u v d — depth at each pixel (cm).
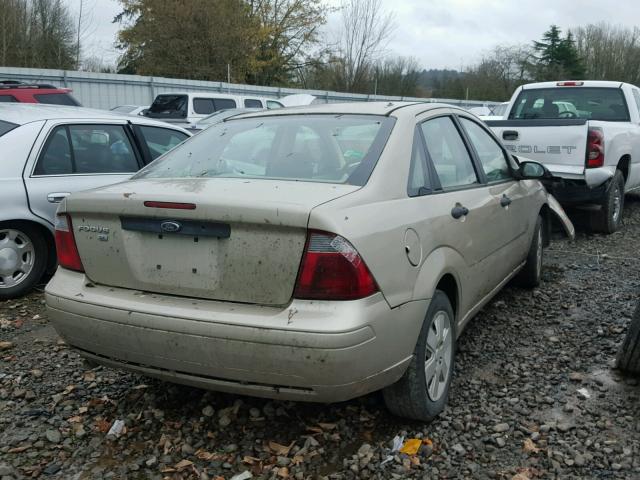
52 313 304
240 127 373
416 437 309
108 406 344
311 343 249
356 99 3073
